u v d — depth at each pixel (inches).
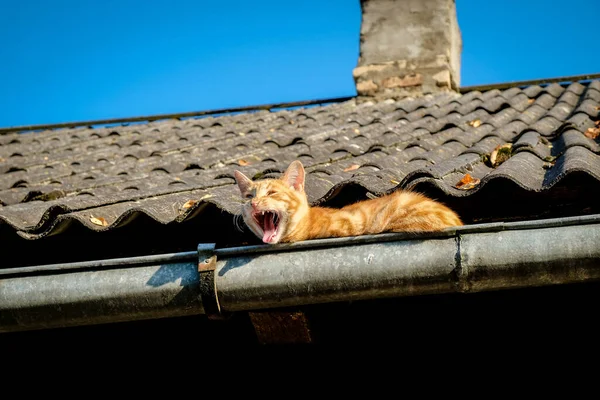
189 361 167.5
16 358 176.2
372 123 269.3
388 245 123.5
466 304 147.7
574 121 218.2
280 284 126.0
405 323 152.3
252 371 163.6
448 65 315.3
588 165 138.6
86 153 288.7
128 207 162.4
